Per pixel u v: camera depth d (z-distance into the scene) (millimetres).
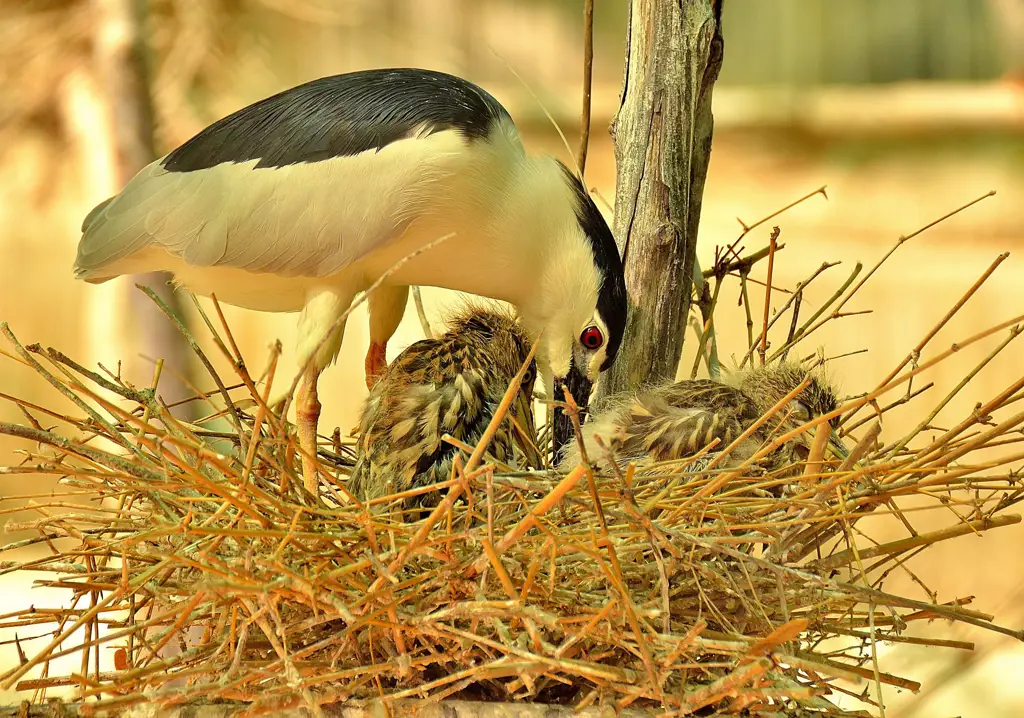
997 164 18656
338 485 4820
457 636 4605
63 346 20031
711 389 6188
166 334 12219
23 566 4922
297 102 6930
